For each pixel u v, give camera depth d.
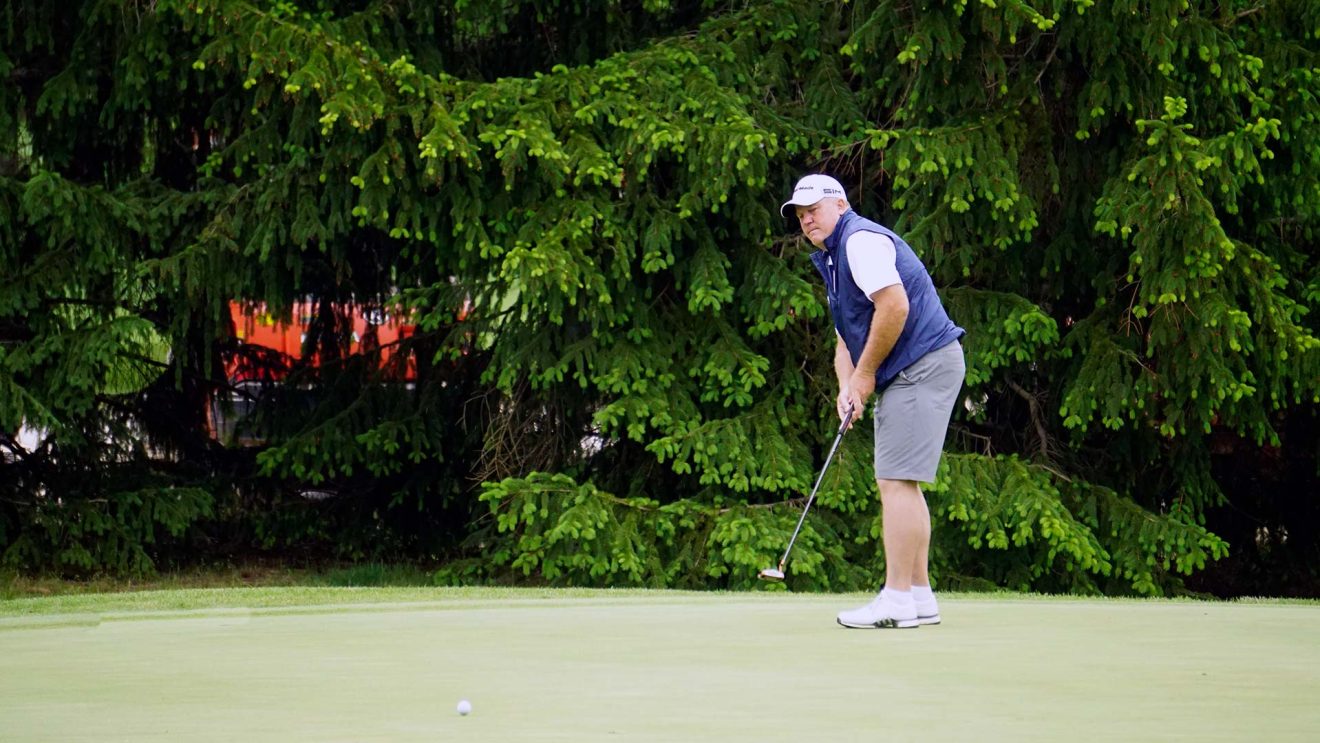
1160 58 21.20
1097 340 23.42
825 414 24.73
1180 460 25.89
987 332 23.36
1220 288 21.81
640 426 23.34
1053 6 21.38
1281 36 23.23
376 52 23.66
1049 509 23.45
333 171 23.69
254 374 30.05
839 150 23.45
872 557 24.61
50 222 24.50
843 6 25.55
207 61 22.39
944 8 21.41
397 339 29.00
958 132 22.02
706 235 23.62
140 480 28.45
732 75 24.17
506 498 25.28
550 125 22.61
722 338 24.22
